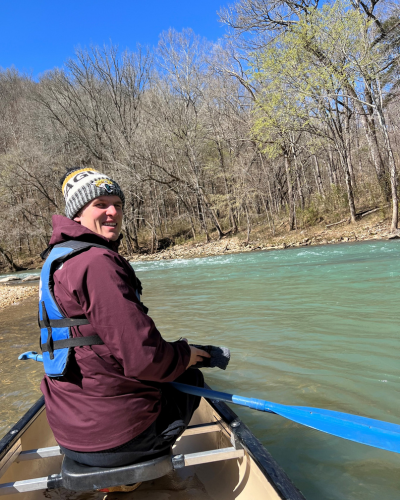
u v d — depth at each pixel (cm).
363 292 671
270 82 1881
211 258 1820
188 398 188
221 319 587
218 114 2545
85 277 140
